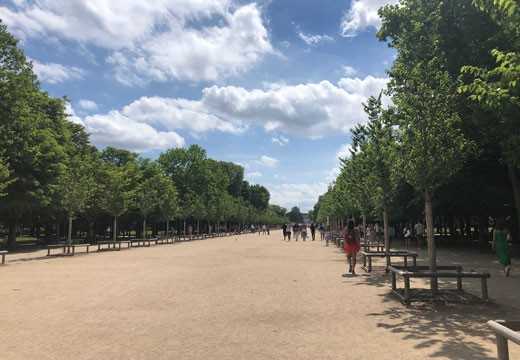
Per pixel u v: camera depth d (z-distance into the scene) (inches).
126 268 715.4
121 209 1470.2
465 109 623.2
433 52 476.7
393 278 440.5
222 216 3112.7
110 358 231.9
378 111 676.7
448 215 1493.6
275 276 596.1
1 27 1099.3
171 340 268.4
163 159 2736.2
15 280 558.9
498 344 189.6
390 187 658.8
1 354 238.7
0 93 1074.1
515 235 1245.1
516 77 228.8
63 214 1557.6
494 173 990.4
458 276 380.2
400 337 272.4
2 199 1197.7
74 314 346.0
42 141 1310.3
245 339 270.2
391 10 797.2
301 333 284.4
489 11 266.1
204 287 492.1
